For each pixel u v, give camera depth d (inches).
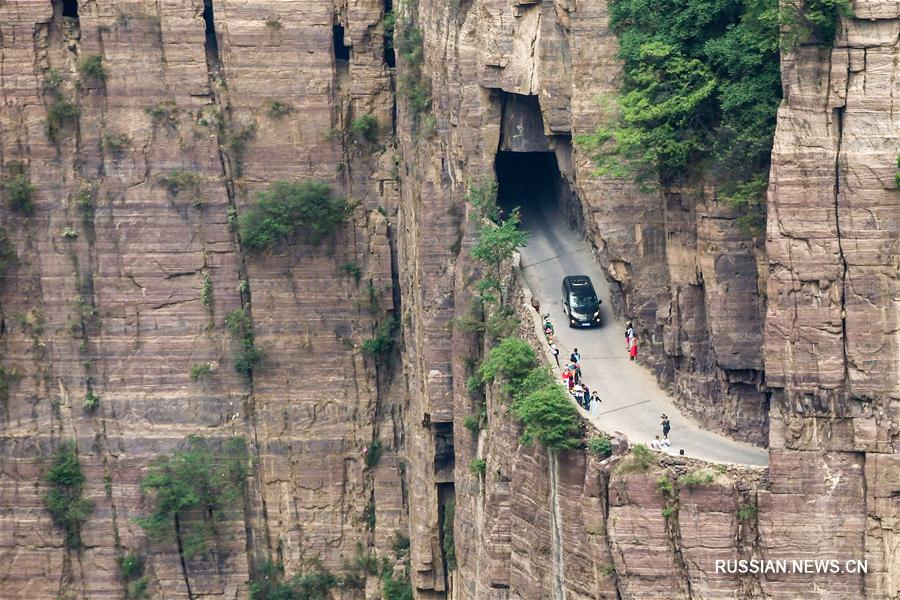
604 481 4475.9
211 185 6481.3
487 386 5216.5
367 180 6520.7
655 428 4677.7
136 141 6471.5
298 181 6481.3
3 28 6441.9
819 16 4065.0
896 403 4160.9
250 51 6437.0
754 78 4448.8
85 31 6456.7
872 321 4148.6
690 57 4621.1
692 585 4357.8
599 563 4485.7
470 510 5516.7
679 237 4704.7
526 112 5502.0
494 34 5423.2
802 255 4173.2
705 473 4338.1
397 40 6151.6
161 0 6427.2
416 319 6107.3
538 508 4746.6
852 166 4099.4
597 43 5049.2
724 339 4576.8
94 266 6525.6
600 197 5049.2
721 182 4532.5
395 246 6520.7
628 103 4670.3
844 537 4234.7
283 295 6530.5
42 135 6476.4
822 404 4220.0
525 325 5216.5
